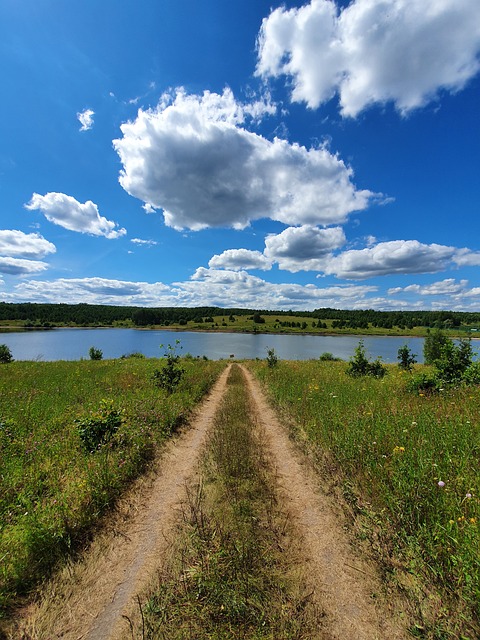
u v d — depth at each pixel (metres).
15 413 7.22
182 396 10.35
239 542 3.21
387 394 8.75
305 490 4.44
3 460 4.89
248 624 2.31
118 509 4.04
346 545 3.22
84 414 7.35
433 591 2.55
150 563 3.05
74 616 2.48
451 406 6.76
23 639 2.30
